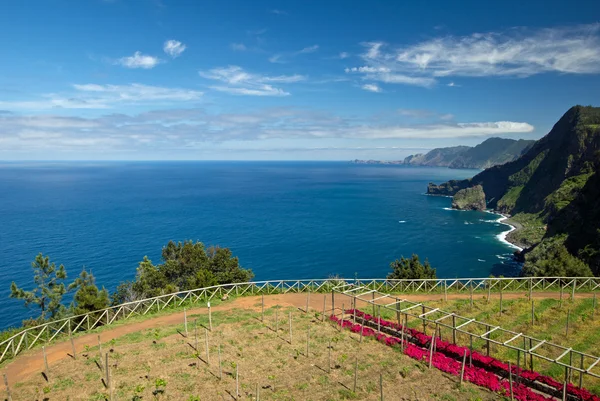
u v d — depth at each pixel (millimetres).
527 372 27312
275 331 34938
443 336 34688
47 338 34188
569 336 33906
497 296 45656
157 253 108938
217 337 33469
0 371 28625
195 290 44688
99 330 36375
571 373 27078
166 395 24594
